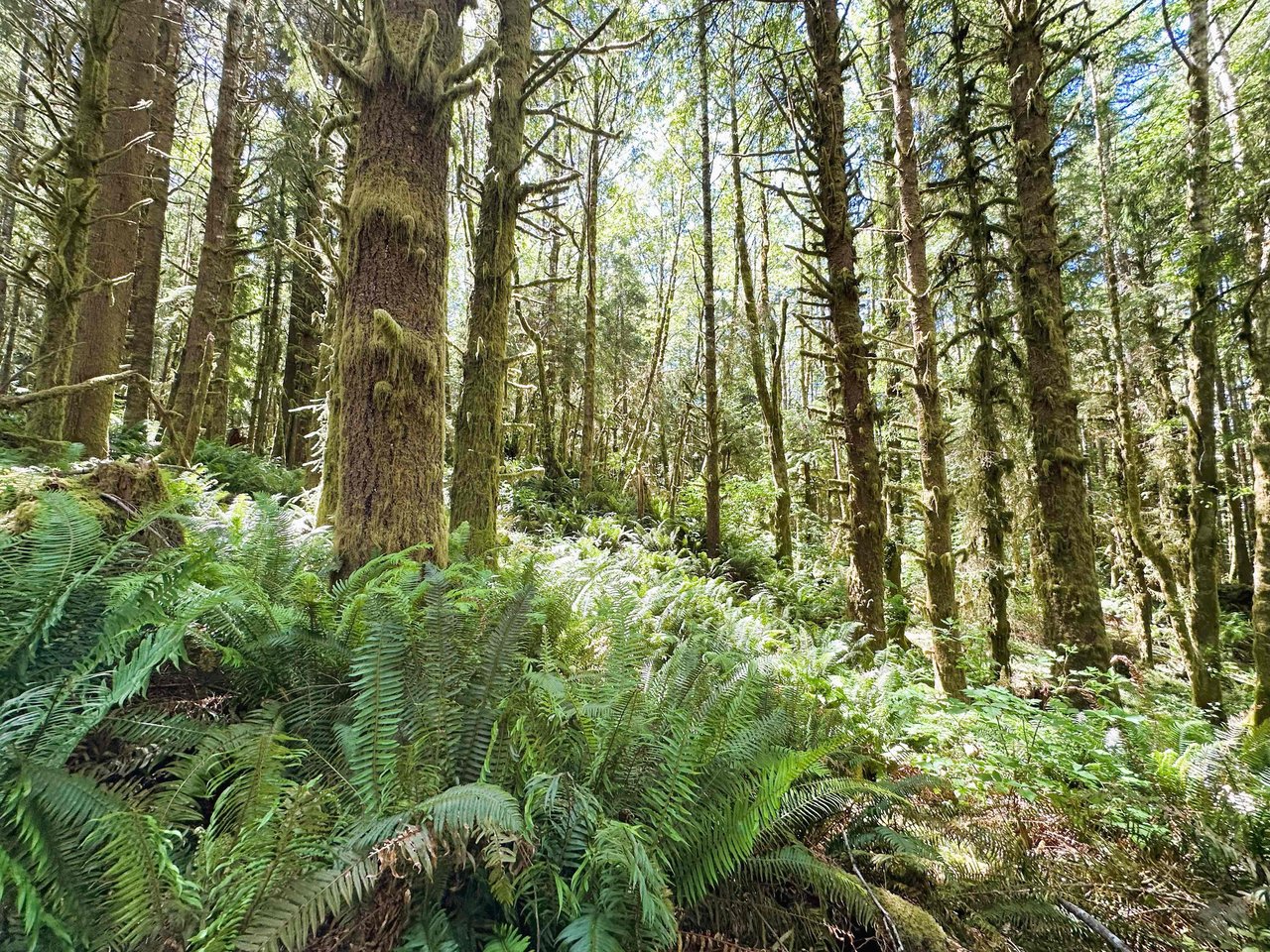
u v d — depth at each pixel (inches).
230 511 180.7
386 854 58.0
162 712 80.8
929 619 270.1
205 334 334.6
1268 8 257.9
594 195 586.6
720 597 291.1
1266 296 223.3
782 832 87.4
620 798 80.4
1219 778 115.3
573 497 491.2
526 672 90.7
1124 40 381.4
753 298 531.5
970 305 330.0
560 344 608.7
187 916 54.2
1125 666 238.7
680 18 346.3
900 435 433.4
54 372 189.5
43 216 192.2
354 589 117.3
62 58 209.0
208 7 331.3
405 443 141.1
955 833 102.4
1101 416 462.3
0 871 46.8
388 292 141.3
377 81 143.4
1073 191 392.5
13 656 68.4
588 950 57.4
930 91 339.0
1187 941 87.3
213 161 339.6
